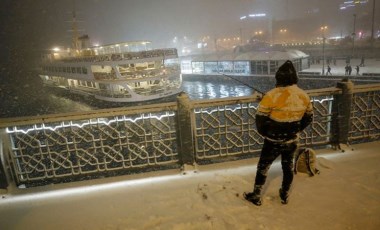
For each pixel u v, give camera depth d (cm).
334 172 367
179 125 396
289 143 279
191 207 312
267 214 287
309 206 296
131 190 367
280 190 306
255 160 426
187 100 386
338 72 3678
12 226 312
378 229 257
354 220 270
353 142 541
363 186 327
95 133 1470
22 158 399
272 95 263
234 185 353
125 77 3384
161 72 3578
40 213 334
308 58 4300
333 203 298
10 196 378
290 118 266
